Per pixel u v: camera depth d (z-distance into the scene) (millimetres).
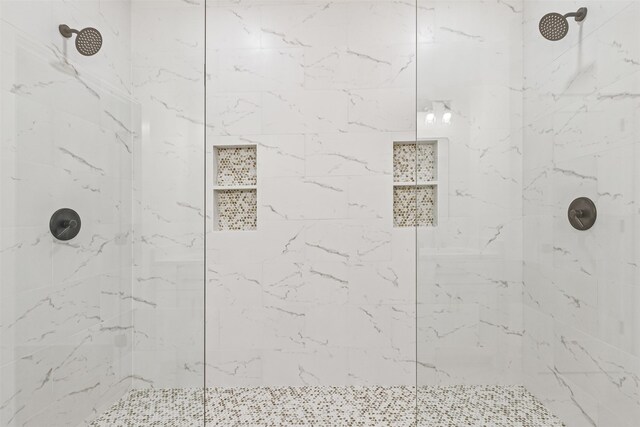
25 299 1522
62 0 1558
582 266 1551
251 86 2709
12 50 1516
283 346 2686
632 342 1507
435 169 1608
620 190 1520
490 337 1591
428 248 1615
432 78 1610
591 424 1541
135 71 1548
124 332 1534
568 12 1562
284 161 2697
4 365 1521
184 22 1550
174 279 1530
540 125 1581
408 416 2254
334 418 2236
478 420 1586
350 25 2709
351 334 2678
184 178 1534
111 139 1542
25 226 1525
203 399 1520
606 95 1525
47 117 1535
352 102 2699
